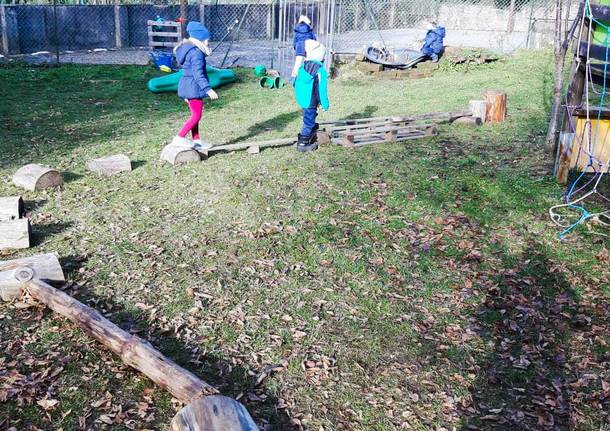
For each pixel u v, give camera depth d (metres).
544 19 20.25
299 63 9.20
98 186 7.58
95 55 20.75
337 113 11.97
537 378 4.13
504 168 8.07
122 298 5.04
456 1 30.69
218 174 7.97
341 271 5.52
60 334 4.53
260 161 8.50
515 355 4.38
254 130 10.55
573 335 4.62
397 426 3.69
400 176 7.79
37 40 21.33
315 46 8.59
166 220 6.55
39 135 10.09
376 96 13.77
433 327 4.71
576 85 7.49
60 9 21.64
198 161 8.53
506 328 4.70
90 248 5.91
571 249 5.93
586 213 6.61
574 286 5.29
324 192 7.29
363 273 5.49
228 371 4.14
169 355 4.31
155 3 24.97
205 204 6.97
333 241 6.07
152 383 4.00
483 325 4.74
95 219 6.57
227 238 6.12
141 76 16.22
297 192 7.29
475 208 6.80
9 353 4.29
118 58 20.05
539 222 6.48
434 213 6.71
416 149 9.08
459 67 16.95
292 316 4.81
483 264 5.67
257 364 4.23
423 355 4.37
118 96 13.75
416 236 6.21
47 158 8.75
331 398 3.92
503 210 6.78
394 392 3.98
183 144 8.59
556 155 7.89
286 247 5.93
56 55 18.59
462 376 4.15
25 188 7.43
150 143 9.62
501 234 6.25
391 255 5.82
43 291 4.86
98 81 15.45
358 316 4.84
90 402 3.83
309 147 8.95
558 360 4.32
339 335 4.58
